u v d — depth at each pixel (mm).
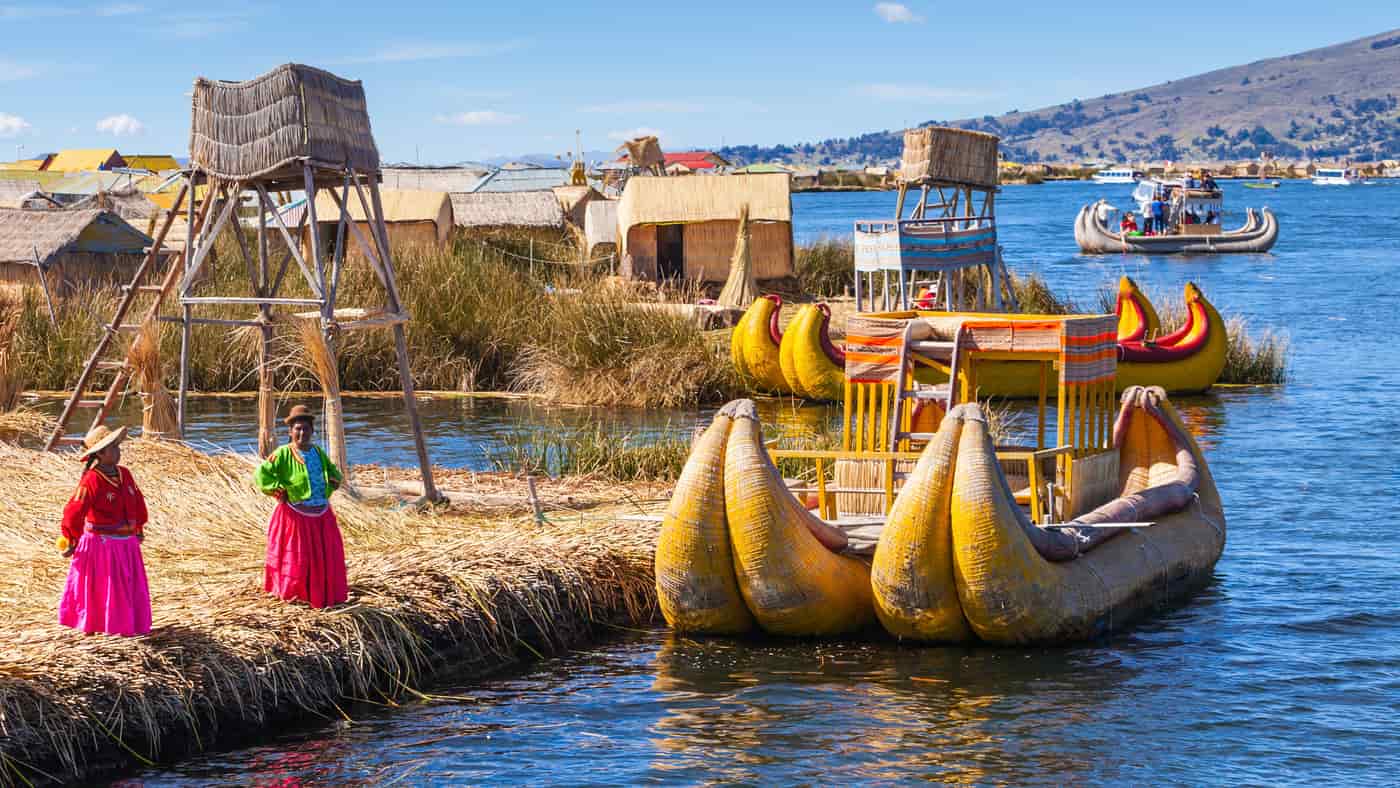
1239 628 11320
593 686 10016
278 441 19312
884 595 10578
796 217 107000
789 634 10945
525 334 25891
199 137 14320
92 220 32500
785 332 24156
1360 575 12922
